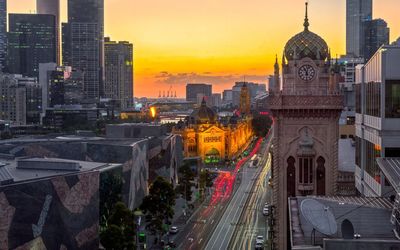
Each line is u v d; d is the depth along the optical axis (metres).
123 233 136.25
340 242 60.44
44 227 128.00
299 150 99.94
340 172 125.25
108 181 173.12
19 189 120.62
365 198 84.88
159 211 169.62
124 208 141.50
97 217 150.88
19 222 120.69
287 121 100.44
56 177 132.50
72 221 138.38
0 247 115.38
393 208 73.75
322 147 99.88
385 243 59.75
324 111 98.88
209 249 172.88
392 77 91.88
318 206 72.12
